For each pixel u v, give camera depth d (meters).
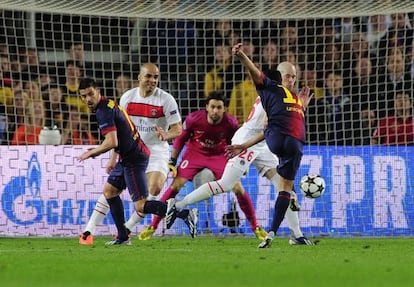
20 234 46.00
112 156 38.00
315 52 55.78
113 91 56.81
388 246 36.53
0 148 46.22
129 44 56.91
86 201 46.50
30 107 54.75
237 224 46.69
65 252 31.56
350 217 47.31
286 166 33.94
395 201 47.50
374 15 52.47
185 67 58.12
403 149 47.78
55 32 57.38
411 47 57.94
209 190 39.81
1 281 20.14
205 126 41.84
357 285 19.05
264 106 34.06
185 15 50.00
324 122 56.22
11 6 47.09
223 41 57.75
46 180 46.34
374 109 57.38
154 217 41.88
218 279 20.53
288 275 21.61
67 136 54.97
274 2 48.84
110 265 25.02
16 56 55.88
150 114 40.31
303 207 47.06
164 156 40.91
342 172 47.44
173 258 27.92
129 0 47.41
